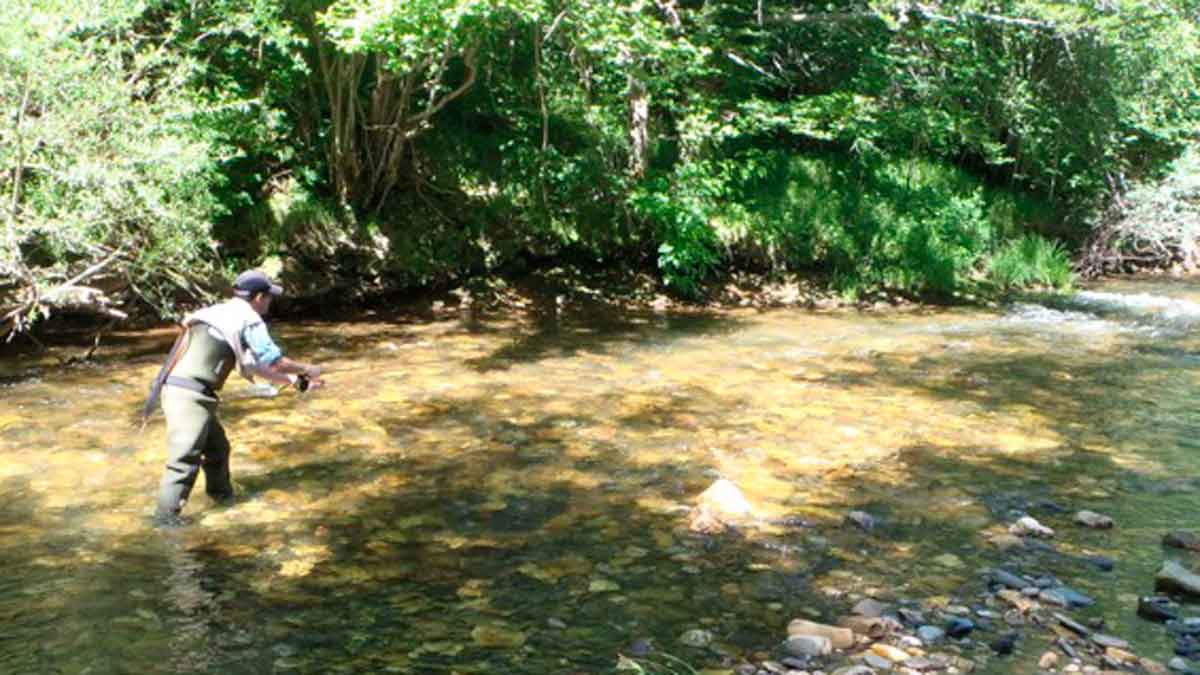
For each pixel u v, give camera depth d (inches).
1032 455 252.7
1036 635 150.5
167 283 375.6
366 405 290.0
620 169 519.8
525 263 510.3
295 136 464.8
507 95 533.3
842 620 154.0
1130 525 202.2
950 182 687.7
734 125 583.8
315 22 389.7
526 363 358.3
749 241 554.6
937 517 205.2
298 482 219.3
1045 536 194.7
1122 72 693.9
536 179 520.7
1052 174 728.3
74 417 266.8
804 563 179.0
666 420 281.0
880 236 584.7
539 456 243.3
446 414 281.7
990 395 321.4
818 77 674.2
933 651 144.9
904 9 577.6
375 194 476.7
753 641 147.4
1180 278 680.4
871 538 192.4
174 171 313.3
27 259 335.6
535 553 181.3
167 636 144.4
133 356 348.2
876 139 660.7
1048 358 387.9
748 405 301.3
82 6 293.0
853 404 305.3
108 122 307.7
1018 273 614.2
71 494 206.8
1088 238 712.4
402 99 443.8
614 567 175.5
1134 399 317.4
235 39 412.8
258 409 282.7
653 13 554.3
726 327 453.4
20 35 271.7
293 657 138.9
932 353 396.2
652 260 539.8
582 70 502.3
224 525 192.1
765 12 615.8
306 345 379.9
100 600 156.4
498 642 145.3
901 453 252.7
